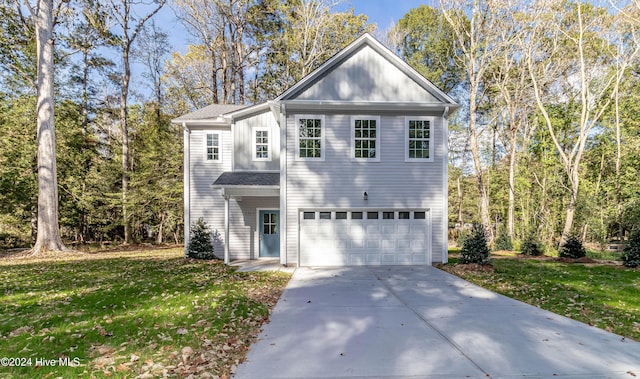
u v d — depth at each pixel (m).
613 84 17.45
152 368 3.66
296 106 11.37
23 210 18.28
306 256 11.36
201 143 13.23
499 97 20.92
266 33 23.95
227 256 11.76
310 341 4.62
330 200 11.38
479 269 10.26
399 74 11.62
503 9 16.78
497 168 24.55
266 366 3.85
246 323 5.27
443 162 11.57
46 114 13.52
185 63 24.38
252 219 13.04
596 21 15.80
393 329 5.12
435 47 22.89
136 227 23.70
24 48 17.56
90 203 19.75
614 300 6.75
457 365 3.89
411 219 11.55
